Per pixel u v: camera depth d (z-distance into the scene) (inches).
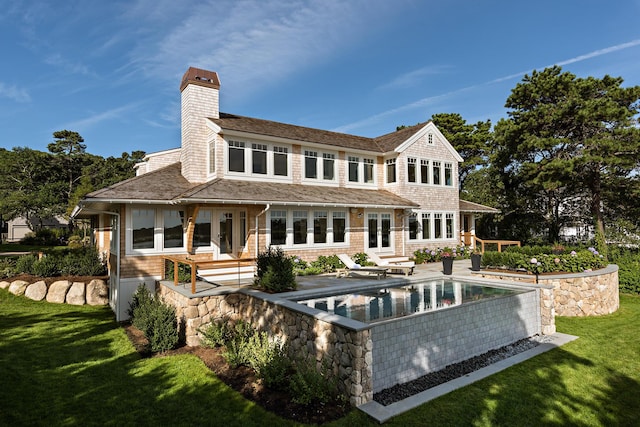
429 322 289.9
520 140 925.8
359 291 442.9
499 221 1093.8
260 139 648.4
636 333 392.5
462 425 207.9
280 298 346.6
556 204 1023.0
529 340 371.6
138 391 262.8
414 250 816.3
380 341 256.8
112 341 390.0
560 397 243.3
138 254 498.6
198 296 378.3
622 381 269.4
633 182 840.9
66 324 457.7
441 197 877.2
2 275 625.9
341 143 761.6
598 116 778.2
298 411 225.0
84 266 628.7
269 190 593.9
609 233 876.0
